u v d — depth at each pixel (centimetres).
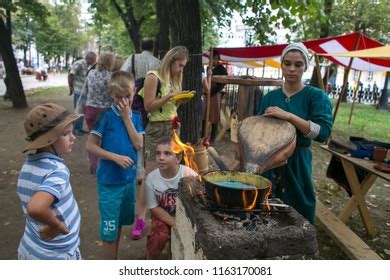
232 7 790
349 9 1609
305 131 242
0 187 503
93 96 532
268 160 218
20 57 5684
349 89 2541
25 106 1227
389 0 1698
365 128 1238
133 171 290
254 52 680
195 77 492
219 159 230
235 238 158
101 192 280
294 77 256
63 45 4431
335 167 466
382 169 361
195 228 182
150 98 400
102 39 3522
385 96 1995
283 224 173
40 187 189
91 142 279
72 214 209
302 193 257
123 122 283
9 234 376
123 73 281
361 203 425
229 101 811
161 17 912
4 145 729
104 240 281
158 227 280
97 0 1405
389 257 378
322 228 411
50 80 3197
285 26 532
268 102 271
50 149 203
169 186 278
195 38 485
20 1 1154
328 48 727
